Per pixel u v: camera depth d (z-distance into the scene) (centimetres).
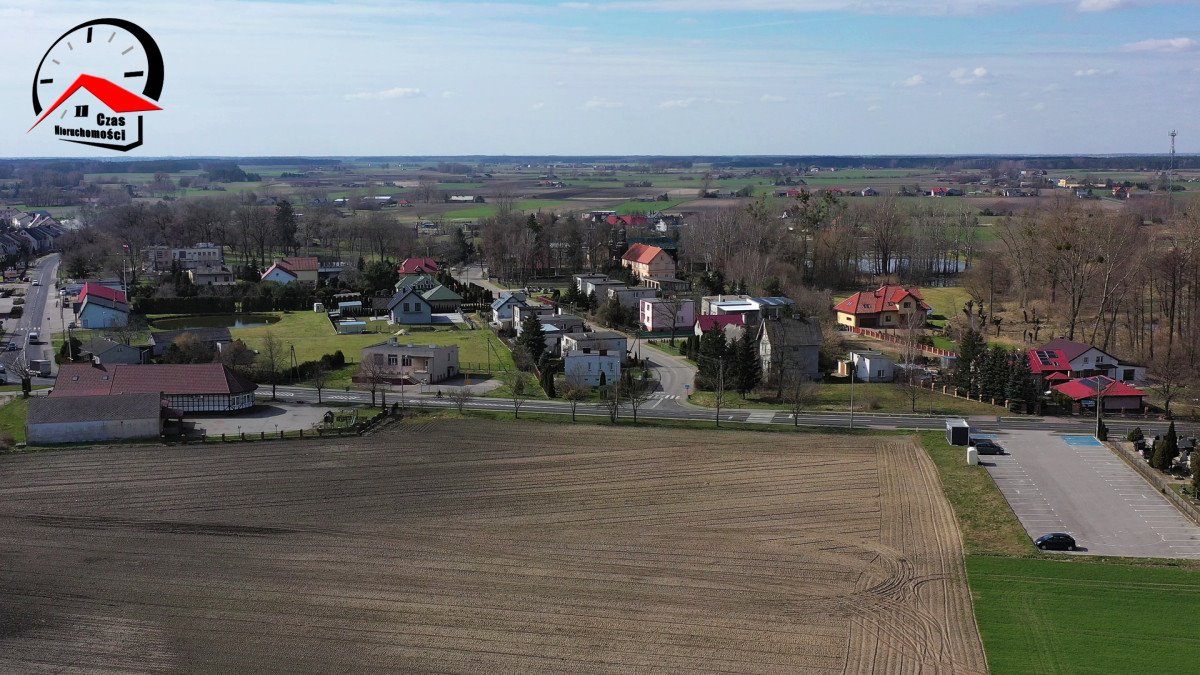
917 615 5419
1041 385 10962
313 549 6294
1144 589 5728
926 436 9081
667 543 6438
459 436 8981
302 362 11975
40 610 5428
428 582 5800
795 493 7444
